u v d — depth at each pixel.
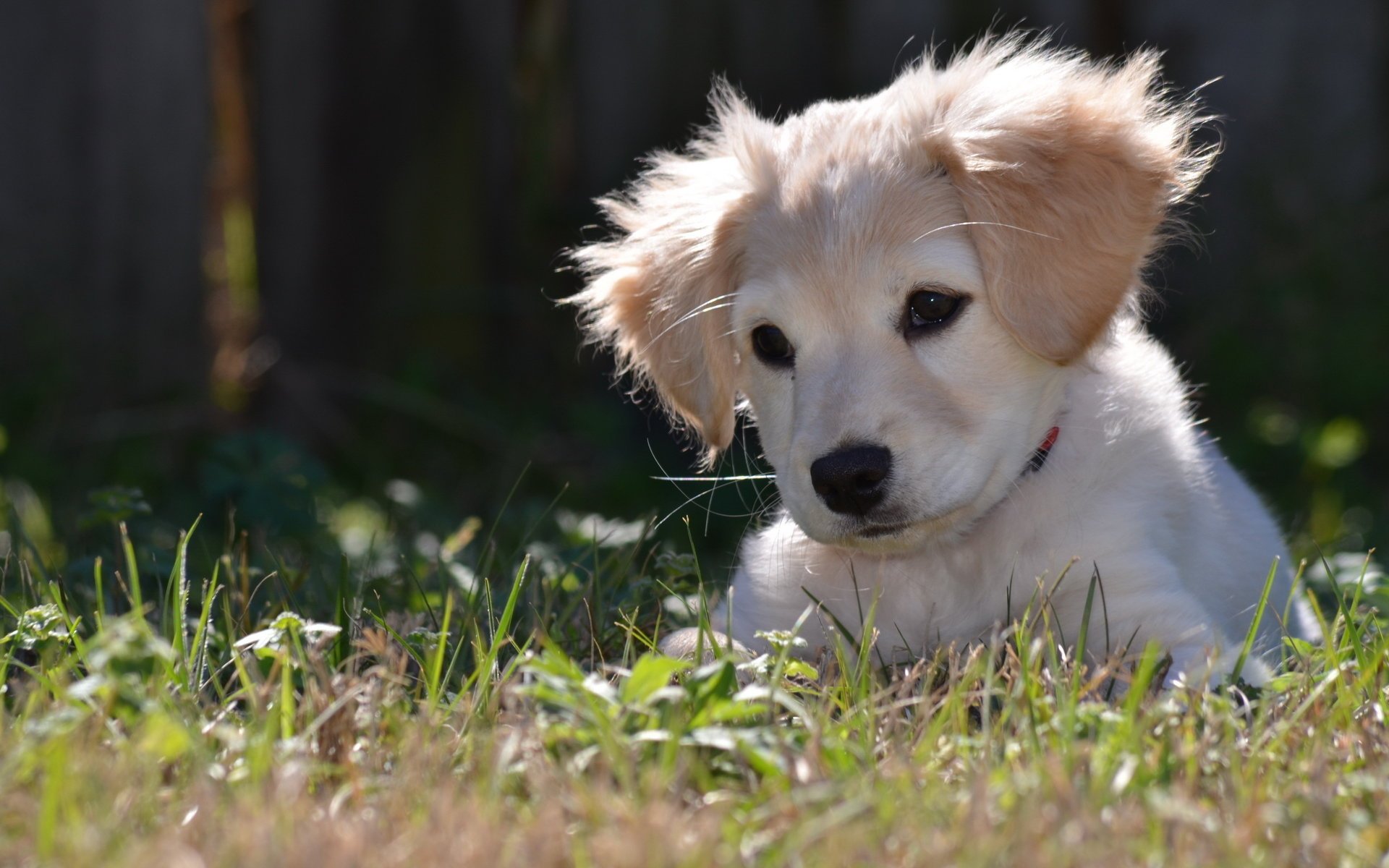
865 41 7.46
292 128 7.10
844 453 2.92
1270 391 7.05
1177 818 1.93
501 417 7.15
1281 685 2.59
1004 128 3.22
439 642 2.74
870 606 3.28
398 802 2.06
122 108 6.66
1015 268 3.07
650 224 3.74
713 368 3.46
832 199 3.17
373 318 7.30
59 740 2.07
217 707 2.54
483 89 7.43
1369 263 7.26
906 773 2.08
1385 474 6.74
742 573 3.60
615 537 4.20
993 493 3.12
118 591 3.59
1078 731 2.31
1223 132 7.45
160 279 6.77
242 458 4.94
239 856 1.82
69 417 6.46
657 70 7.68
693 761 2.18
